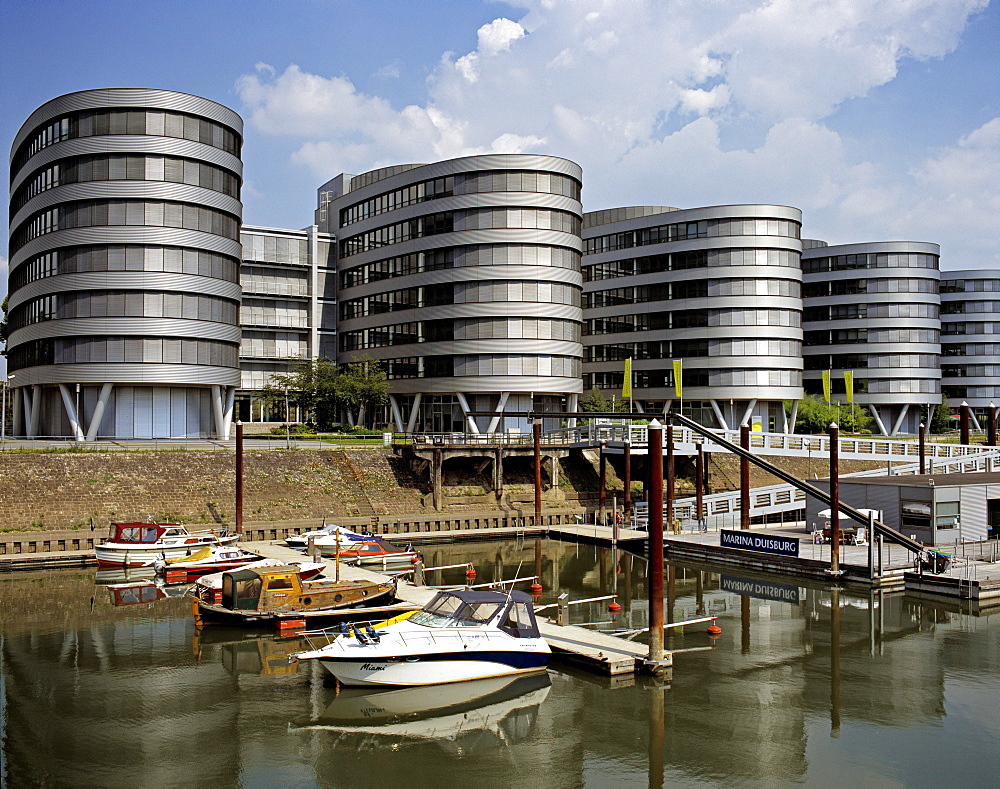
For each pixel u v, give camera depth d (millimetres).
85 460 57719
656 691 29562
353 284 100000
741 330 104500
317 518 61250
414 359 89625
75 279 71188
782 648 34438
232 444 69938
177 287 72562
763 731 26281
